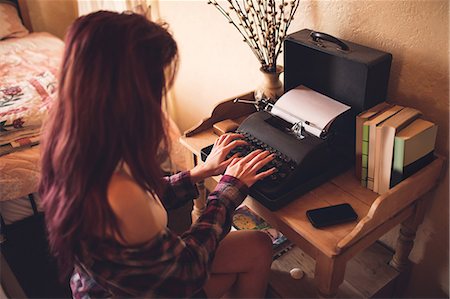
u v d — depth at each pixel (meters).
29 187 1.92
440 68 1.14
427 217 1.35
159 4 2.23
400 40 1.20
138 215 0.87
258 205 1.22
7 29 2.97
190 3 1.97
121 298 0.98
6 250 2.01
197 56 2.10
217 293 1.19
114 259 0.90
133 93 0.80
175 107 2.52
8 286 1.70
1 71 2.43
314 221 1.07
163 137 0.93
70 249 0.91
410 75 1.22
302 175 1.17
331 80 1.33
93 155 0.81
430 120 1.22
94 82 0.78
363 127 1.13
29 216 2.02
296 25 1.48
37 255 2.00
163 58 0.86
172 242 0.93
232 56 1.86
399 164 1.09
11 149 1.91
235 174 1.12
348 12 1.29
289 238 1.16
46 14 3.31
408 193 1.12
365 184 1.20
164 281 0.92
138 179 0.86
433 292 1.46
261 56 1.47
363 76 1.21
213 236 1.02
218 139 1.30
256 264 1.21
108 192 0.86
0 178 1.85
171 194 1.22
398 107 1.18
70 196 0.84
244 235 1.23
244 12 1.64
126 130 0.82
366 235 1.07
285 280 1.33
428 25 1.12
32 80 2.23
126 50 0.79
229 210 1.07
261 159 1.17
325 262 1.06
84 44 0.79
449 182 1.24
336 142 1.29
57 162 0.83
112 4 2.36
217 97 2.10
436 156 1.21
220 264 1.18
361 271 1.38
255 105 1.49
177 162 2.24
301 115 1.25
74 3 3.32
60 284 1.86
